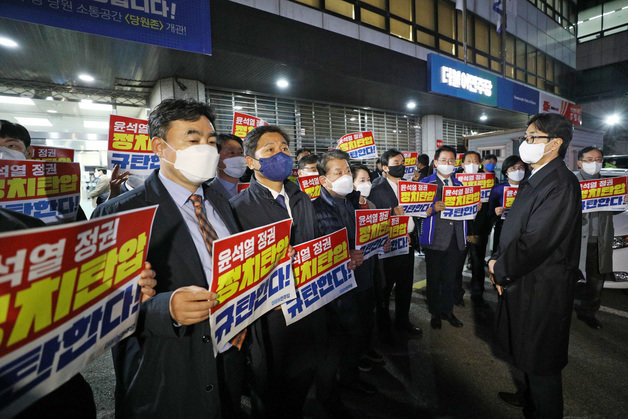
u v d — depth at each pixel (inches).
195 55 205.5
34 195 73.2
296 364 65.2
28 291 25.1
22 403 25.2
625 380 88.0
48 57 196.2
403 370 96.2
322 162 85.2
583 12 812.0
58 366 27.7
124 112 339.3
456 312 134.9
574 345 105.8
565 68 714.8
